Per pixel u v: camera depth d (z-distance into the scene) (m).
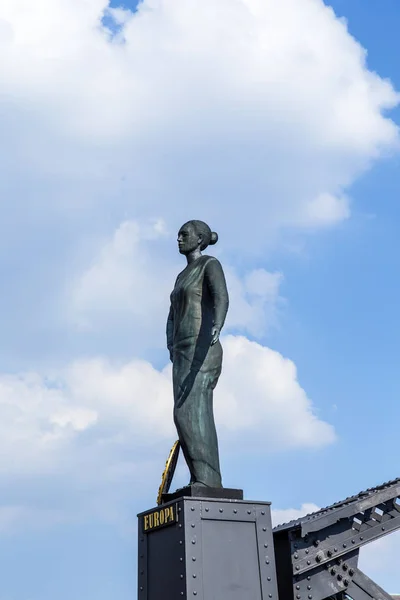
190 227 15.56
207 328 14.62
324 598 15.30
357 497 16.19
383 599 14.94
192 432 13.99
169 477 14.41
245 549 13.11
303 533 14.23
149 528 13.66
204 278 14.84
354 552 15.06
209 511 13.05
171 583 12.84
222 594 12.65
